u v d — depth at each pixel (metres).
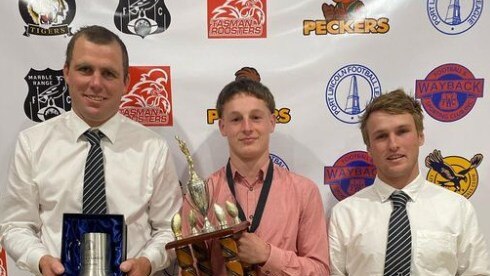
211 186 1.28
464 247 1.27
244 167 1.25
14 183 1.25
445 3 1.46
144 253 1.20
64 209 1.24
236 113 1.20
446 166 1.49
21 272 1.49
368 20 1.46
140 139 1.31
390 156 1.26
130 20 1.45
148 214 1.31
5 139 1.46
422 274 1.24
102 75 1.19
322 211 1.27
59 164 1.25
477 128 1.48
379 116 1.27
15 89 1.45
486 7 1.46
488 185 1.49
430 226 1.27
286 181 1.27
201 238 1.06
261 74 1.47
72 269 1.10
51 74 1.45
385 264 1.25
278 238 1.21
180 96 1.47
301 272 1.15
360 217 1.32
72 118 1.27
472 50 1.47
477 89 1.48
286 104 1.48
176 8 1.45
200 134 1.48
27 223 1.25
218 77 1.47
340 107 1.48
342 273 1.33
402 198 1.30
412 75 1.47
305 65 1.47
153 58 1.46
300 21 1.46
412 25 1.46
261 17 1.45
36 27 1.43
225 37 1.46
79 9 1.44
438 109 1.48
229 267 1.07
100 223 1.11
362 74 1.47
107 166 1.26
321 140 1.49
